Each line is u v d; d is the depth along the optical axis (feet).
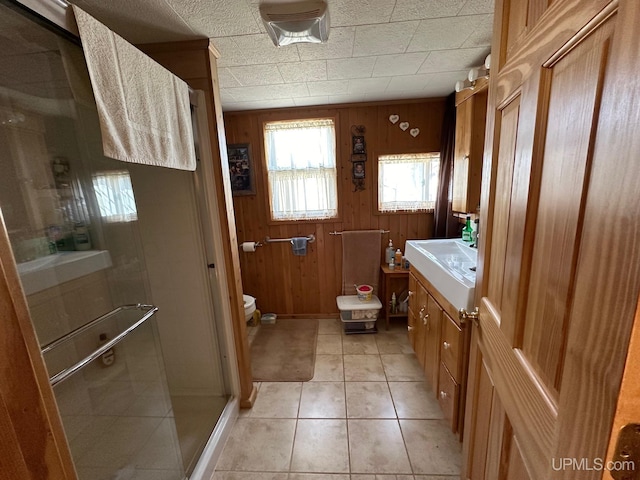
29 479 1.44
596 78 1.27
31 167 2.86
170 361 5.76
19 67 2.71
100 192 3.54
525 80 2.04
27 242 2.82
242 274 9.45
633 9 1.01
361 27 4.42
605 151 1.17
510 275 2.32
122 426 3.55
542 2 1.86
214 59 4.84
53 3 2.40
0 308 1.34
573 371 1.37
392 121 8.21
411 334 6.86
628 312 1.03
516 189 2.20
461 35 4.71
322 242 9.16
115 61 2.89
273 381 6.55
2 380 1.33
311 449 4.80
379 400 5.86
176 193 5.14
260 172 8.79
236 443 4.98
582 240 1.34
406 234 8.95
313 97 7.50
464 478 3.61
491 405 2.76
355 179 8.65
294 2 3.76
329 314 9.59
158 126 3.59
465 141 6.33
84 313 3.33
